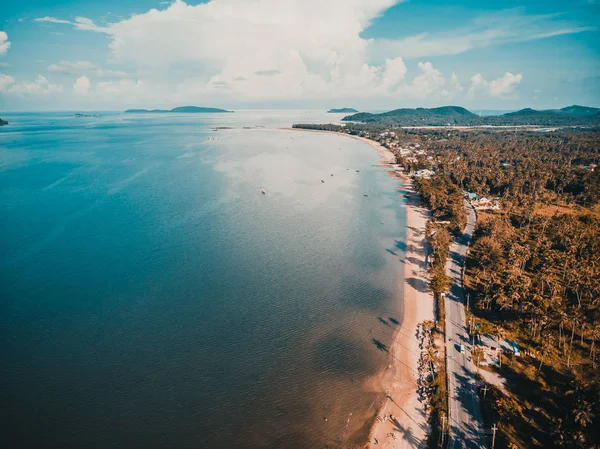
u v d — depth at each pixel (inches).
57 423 4040.4
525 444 3683.6
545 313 5300.2
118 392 4431.6
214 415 4175.7
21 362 4840.1
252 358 4980.3
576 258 7416.3
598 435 3624.5
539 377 4498.0
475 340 5177.2
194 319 5748.0
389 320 5757.9
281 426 4055.1
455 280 6791.3
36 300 6136.8
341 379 4648.1
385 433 3944.4
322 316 5856.3
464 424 3922.2
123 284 6668.3
